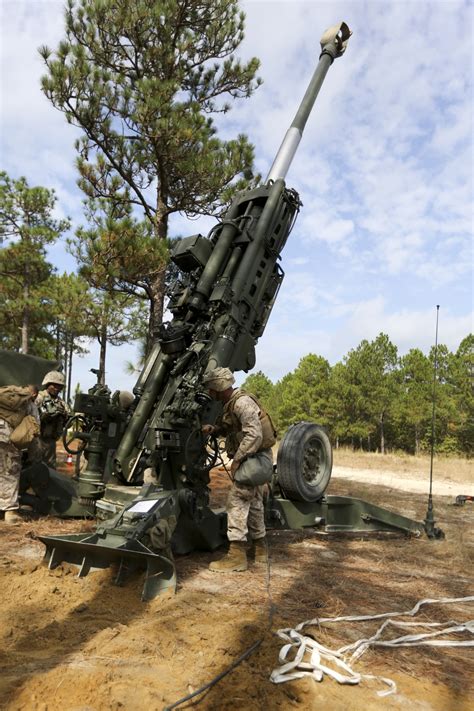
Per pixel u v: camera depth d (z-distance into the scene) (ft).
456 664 10.44
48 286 81.87
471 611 13.55
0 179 82.33
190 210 43.55
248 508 15.90
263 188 22.11
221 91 45.29
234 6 42.29
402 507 30.27
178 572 15.15
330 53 27.53
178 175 41.14
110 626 11.18
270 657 9.91
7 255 80.33
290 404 140.97
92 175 42.19
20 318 86.79
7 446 19.83
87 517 21.07
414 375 136.77
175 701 8.41
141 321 73.46
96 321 69.82
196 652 10.09
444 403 129.90
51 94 37.11
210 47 42.55
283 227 21.99
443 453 125.90
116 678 8.87
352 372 135.44
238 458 15.62
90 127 38.83
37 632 10.71
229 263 20.48
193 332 19.54
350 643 11.05
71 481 21.88
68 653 9.82
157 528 13.44
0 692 8.28
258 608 12.58
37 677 8.72
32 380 28.45
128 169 41.01
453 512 29.14
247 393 16.15
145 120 37.11
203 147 39.37
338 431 133.28
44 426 24.41
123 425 19.57
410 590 15.01
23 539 17.80
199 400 17.16
